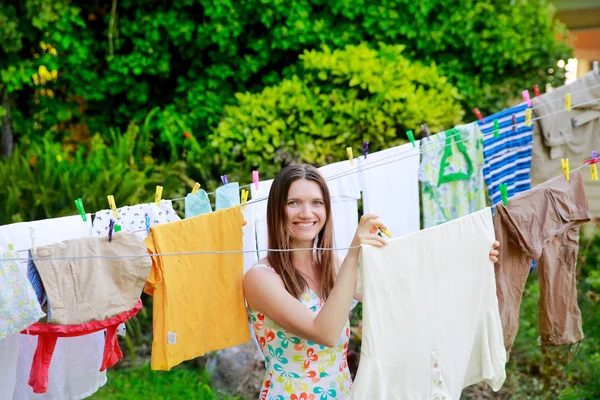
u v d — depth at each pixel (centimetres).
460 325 248
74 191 470
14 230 254
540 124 375
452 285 244
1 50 584
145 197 494
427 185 371
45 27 577
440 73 566
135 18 608
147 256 230
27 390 279
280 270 235
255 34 609
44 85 619
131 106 628
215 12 579
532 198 269
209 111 595
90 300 222
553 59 585
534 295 533
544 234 270
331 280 245
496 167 371
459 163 367
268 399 237
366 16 585
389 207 357
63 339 285
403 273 230
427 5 579
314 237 238
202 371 469
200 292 253
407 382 236
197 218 251
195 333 252
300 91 494
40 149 541
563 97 356
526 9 595
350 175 345
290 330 228
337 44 583
